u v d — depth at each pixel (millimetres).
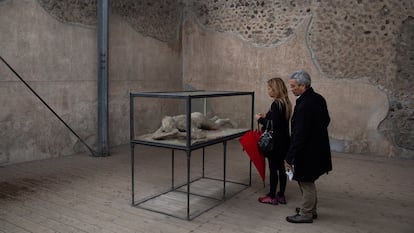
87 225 3219
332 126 6449
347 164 5492
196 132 3596
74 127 5984
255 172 5066
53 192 4102
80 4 5891
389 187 4391
